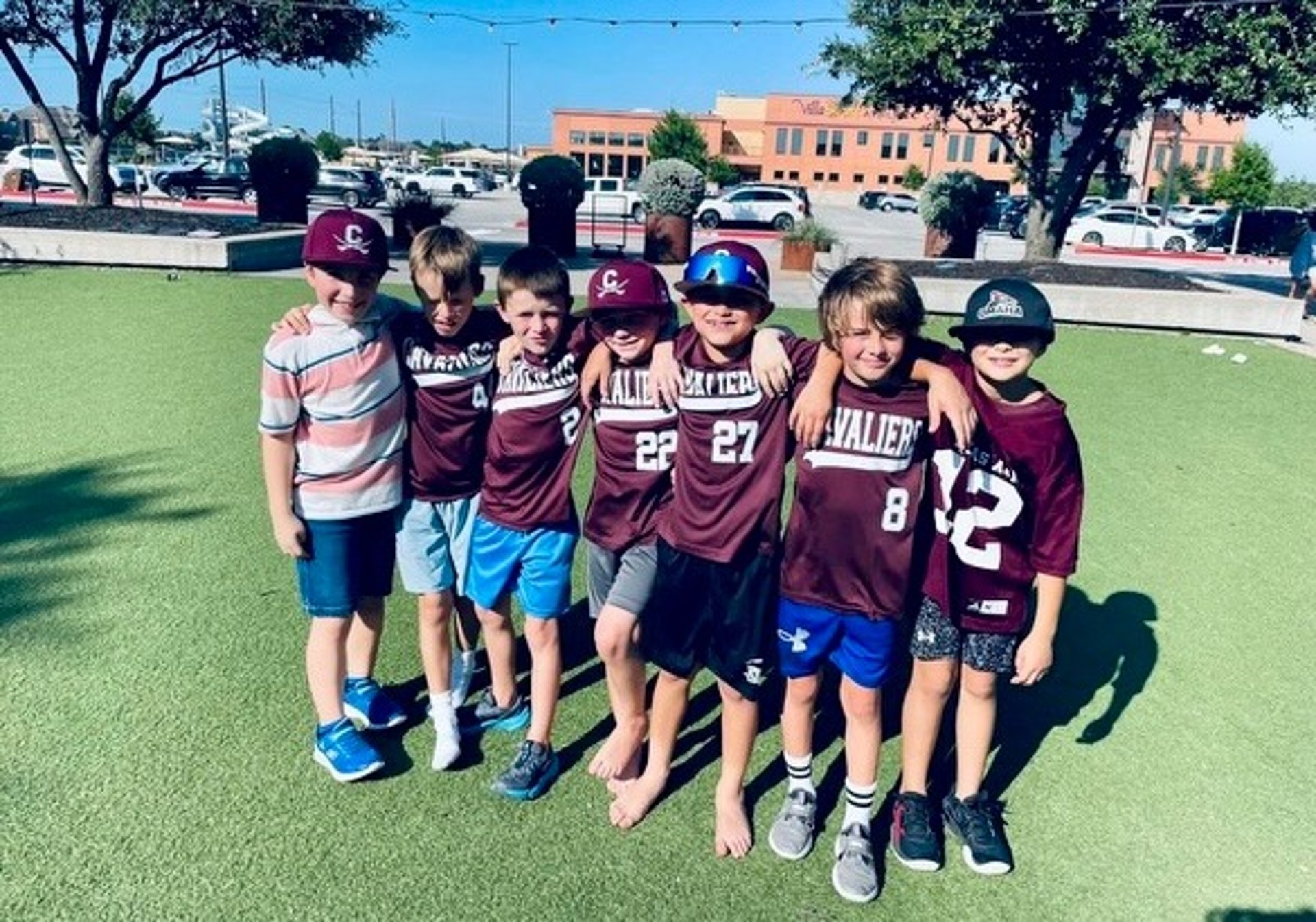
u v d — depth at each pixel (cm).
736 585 236
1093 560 447
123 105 3278
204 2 1455
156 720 293
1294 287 1262
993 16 1138
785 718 253
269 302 991
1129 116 1260
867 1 1282
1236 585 425
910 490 229
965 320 226
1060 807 274
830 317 217
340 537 258
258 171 1689
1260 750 303
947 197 1597
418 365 264
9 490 476
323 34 1580
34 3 1520
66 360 727
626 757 273
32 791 259
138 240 1188
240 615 357
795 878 243
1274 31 1078
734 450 232
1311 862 254
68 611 357
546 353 257
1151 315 1080
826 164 6569
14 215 1362
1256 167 4094
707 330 225
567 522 267
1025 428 227
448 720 281
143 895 226
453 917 224
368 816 257
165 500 466
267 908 224
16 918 218
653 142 5372
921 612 245
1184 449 621
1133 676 346
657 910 230
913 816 254
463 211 3027
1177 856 255
